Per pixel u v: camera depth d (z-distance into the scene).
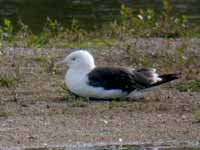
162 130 14.52
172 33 23.52
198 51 21.03
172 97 16.73
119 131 14.43
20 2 30.44
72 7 29.23
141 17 24.30
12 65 19.25
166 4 25.62
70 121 14.91
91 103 16.09
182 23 25.44
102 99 16.42
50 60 19.66
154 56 20.28
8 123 14.77
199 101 16.42
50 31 23.72
